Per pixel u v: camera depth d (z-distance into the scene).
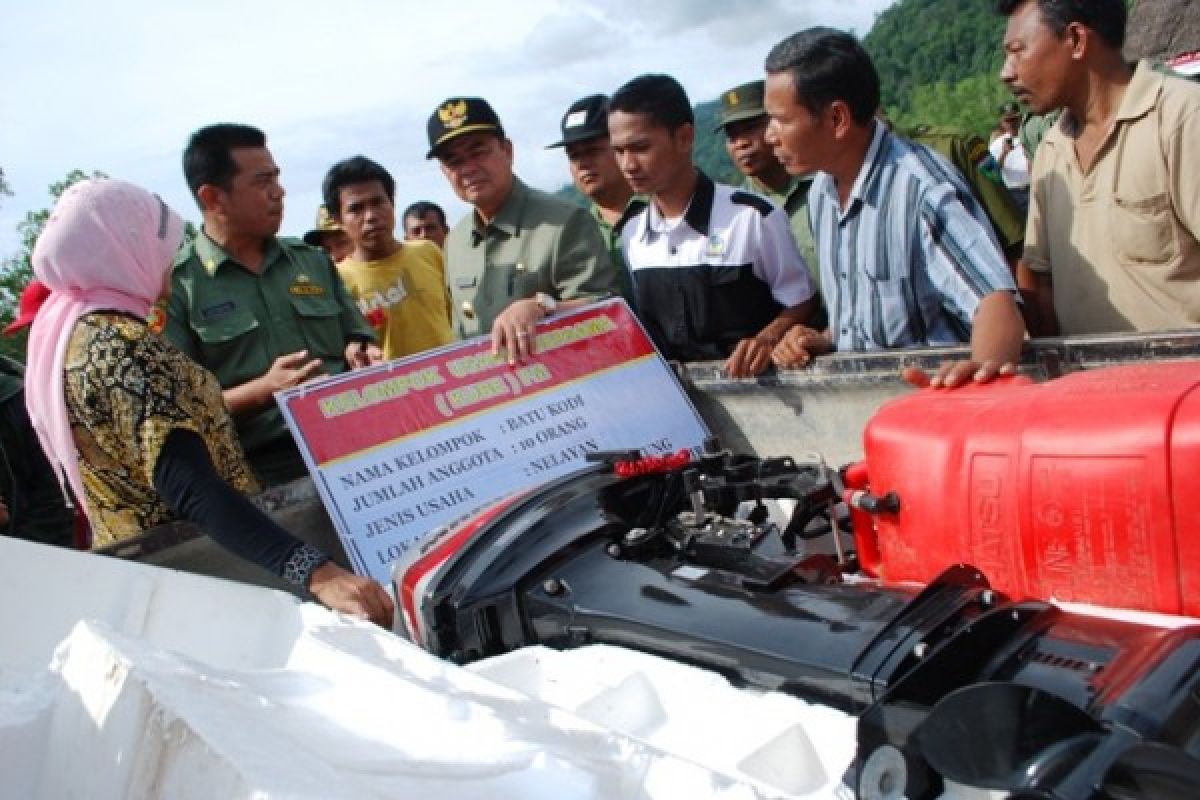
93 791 1.45
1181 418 1.67
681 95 3.82
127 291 2.66
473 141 4.18
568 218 4.20
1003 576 1.90
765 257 3.80
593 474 2.55
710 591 2.05
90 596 2.35
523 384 3.39
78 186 2.71
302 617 2.11
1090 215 3.10
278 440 3.75
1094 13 2.95
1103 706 1.34
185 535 2.71
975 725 1.24
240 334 3.88
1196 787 1.11
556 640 2.19
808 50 3.04
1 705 1.67
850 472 2.35
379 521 3.03
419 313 5.80
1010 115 7.95
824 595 1.91
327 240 6.86
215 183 3.82
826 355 3.19
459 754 1.40
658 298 3.98
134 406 2.50
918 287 3.07
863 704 1.65
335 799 1.12
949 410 2.04
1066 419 1.81
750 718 1.63
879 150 3.09
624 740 1.34
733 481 2.52
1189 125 2.78
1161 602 1.69
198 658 2.21
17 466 4.34
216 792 1.19
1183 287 2.95
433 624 2.30
